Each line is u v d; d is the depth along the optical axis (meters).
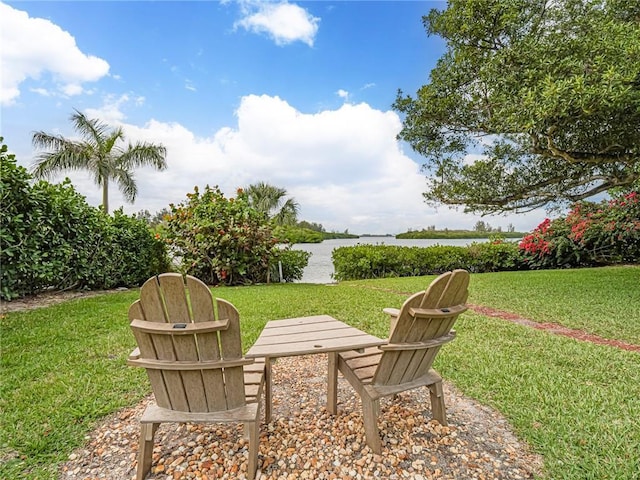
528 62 5.23
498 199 7.71
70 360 3.11
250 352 1.74
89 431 2.05
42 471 1.70
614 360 3.13
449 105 6.93
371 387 1.86
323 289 7.79
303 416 2.24
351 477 1.64
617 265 10.77
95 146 13.34
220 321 1.44
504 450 1.85
